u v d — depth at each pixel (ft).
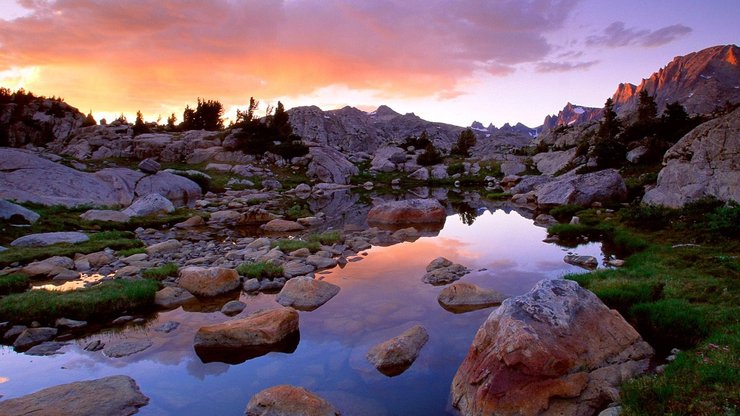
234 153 241.35
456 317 44.04
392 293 52.95
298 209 137.08
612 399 25.07
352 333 40.65
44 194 121.29
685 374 25.61
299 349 37.65
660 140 166.71
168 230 104.32
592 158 179.93
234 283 56.08
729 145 85.71
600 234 84.69
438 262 64.39
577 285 32.91
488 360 27.17
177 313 47.67
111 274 62.64
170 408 28.76
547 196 142.82
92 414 27.27
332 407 27.37
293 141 265.13
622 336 30.04
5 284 53.83
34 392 29.73
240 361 35.86
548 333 27.61
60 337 41.29
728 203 67.21
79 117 299.38
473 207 151.74
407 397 29.45
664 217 77.10
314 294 50.24
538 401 24.61
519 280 57.21
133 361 36.09
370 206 155.63
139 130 280.10
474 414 25.40
